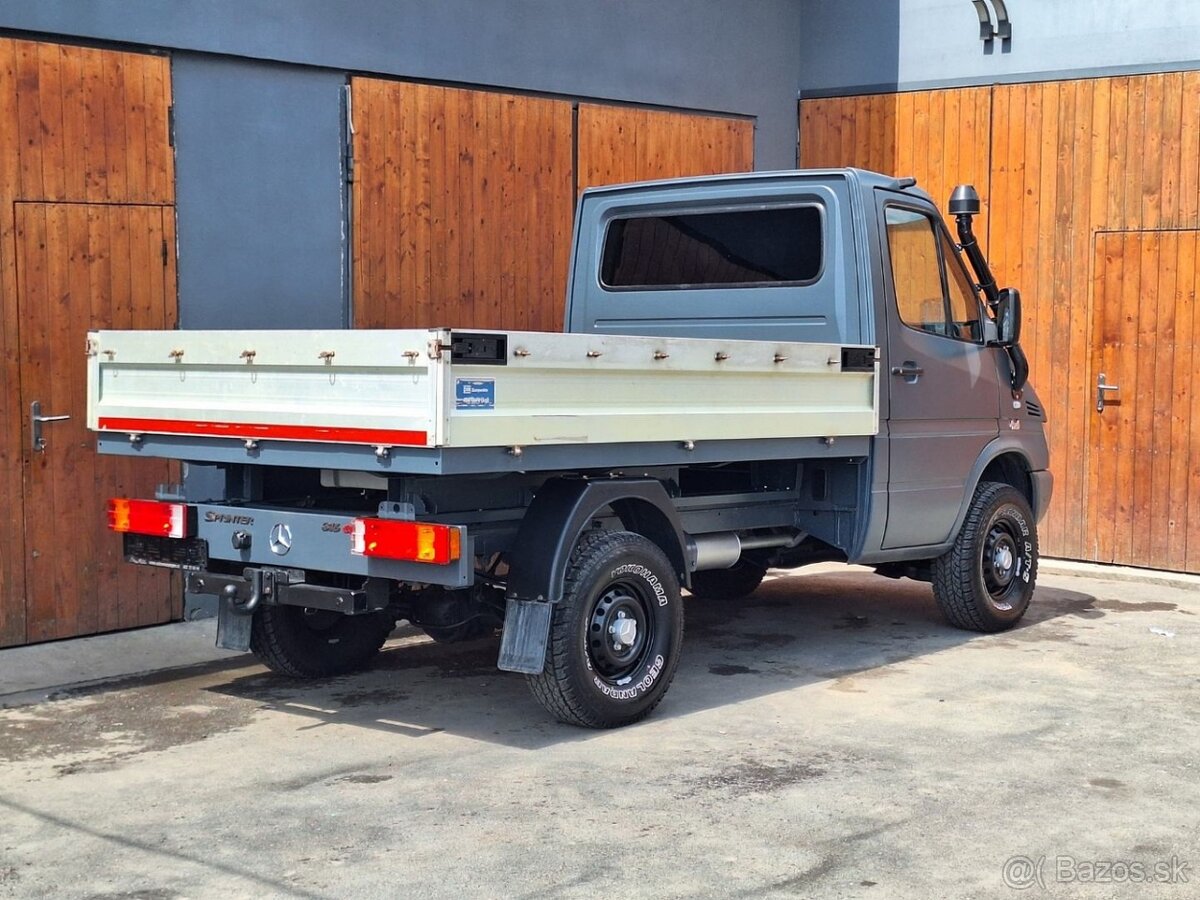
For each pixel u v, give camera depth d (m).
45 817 5.09
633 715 6.28
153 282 8.00
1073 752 5.93
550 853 4.70
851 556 7.55
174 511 6.34
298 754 5.88
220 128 8.26
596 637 6.11
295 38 8.52
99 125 7.75
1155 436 10.73
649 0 10.88
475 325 9.66
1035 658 7.78
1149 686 7.12
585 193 8.50
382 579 5.93
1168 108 10.58
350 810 5.14
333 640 7.22
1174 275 10.61
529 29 9.95
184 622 8.25
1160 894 4.39
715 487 7.62
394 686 7.08
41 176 7.54
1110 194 10.85
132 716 6.50
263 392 5.88
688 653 7.87
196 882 4.47
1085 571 10.80
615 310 8.35
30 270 7.53
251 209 8.41
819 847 4.77
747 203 7.82
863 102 12.02
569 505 6.00
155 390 6.34
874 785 5.45
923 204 7.94
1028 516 8.61
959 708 6.66
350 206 8.88
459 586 5.50
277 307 8.56
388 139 9.06
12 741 6.09
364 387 5.50
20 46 7.43
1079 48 10.95
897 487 7.62
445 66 9.40
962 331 8.23
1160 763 5.78
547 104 10.09
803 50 12.32
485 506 6.20
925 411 7.79
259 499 6.48
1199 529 10.57
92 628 7.86
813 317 7.55
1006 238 11.31
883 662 7.66
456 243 9.50
